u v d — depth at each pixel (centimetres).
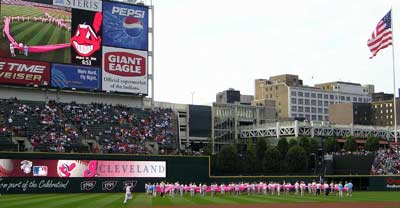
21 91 7288
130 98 8169
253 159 9156
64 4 7356
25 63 7031
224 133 12988
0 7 6925
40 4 7212
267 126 12494
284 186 6575
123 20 7762
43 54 7156
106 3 7650
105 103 7925
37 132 6906
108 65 7594
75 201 4684
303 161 9088
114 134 7544
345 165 8988
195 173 6931
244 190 6688
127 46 7762
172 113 8562
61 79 7244
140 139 7694
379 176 7669
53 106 7438
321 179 6725
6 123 6806
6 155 5869
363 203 4825
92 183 6291
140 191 6550
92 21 7519
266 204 4712
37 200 4778
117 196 5544
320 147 11888
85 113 7612
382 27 7975
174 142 8094
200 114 12594
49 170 6072
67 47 7319
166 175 6744
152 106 8344
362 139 12625
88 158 6303
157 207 4222
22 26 7062
